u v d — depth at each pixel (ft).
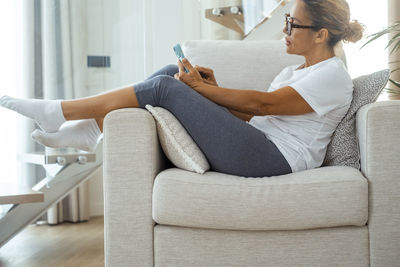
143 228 4.93
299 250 4.82
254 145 5.19
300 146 5.46
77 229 9.34
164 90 5.24
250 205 4.70
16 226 7.52
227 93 5.43
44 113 5.30
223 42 7.32
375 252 4.81
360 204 4.71
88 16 8.25
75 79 8.15
